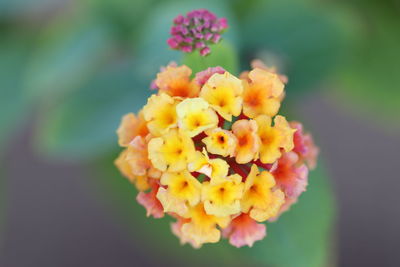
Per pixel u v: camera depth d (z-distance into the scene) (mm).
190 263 233
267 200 143
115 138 210
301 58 213
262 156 143
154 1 222
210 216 145
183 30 154
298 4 211
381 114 252
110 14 224
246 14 214
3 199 247
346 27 212
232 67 156
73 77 218
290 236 171
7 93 243
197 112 139
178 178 142
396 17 239
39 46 238
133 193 222
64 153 212
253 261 179
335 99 285
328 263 178
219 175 138
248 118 146
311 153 156
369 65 243
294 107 215
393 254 336
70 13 243
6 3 244
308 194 171
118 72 218
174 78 148
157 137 144
